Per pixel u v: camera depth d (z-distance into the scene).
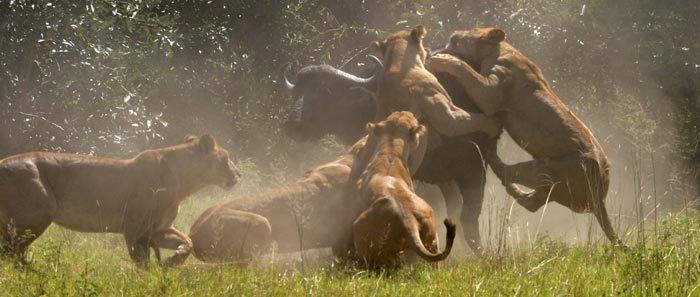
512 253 10.72
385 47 13.74
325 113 15.61
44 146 21.30
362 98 15.41
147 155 11.59
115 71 20.84
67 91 20.59
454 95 13.48
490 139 13.34
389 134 11.29
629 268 9.71
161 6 24.27
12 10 19.97
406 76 13.07
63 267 9.90
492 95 12.98
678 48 24.03
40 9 20.08
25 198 10.95
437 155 13.29
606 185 12.67
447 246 9.32
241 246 10.87
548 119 12.84
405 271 9.94
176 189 11.65
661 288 8.67
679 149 19.45
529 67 13.22
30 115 20.50
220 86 24.53
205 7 25.11
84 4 20.56
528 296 8.63
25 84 20.83
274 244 11.38
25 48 20.55
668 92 23.75
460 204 14.01
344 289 8.92
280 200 11.38
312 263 11.14
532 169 12.89
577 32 23.30
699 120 22.81
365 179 10.85
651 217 16.59
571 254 11.12
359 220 10.28
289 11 25.25
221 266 9.91
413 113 12.81
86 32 20.39
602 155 12.74
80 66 20.67
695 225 13.29
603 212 12.55
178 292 8.65
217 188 18.64
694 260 9.87
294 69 25.16
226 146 23.77
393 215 10.00
